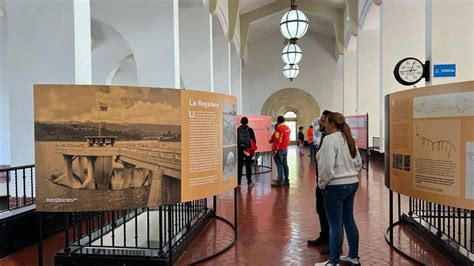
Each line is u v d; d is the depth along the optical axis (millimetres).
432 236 4027
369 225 4926
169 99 3113
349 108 17234
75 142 2910
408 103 3490
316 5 17500
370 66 13273
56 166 2910
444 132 3096
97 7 6465
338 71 22078
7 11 4316
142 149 3023
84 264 3512
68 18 4242
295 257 3830
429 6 6441
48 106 2881
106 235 4184
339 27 17422
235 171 4035
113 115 2945
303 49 22359
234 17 12555
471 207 2953
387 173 4059
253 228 4883
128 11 6418
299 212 5707
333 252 3262
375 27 13055
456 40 6305
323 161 3158
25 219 4316
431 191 3230
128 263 3471
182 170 3203
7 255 4066
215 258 3836
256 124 10250
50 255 4062
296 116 22781
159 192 3086
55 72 4266
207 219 5184
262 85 22656
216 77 12250
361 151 12180
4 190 5199
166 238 3980
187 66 8742
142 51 6406
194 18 8734
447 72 6297
